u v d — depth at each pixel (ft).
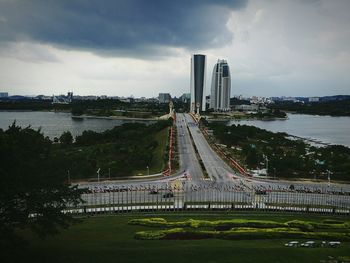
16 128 389.19
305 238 449.48
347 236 451.94
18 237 328.49
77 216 546.67
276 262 357.00
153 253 372.58
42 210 356.38
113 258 358.64
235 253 375.86
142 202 637.30
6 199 322.75
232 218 547.08
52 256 364.38
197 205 615.57
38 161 367.86
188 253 373.40
